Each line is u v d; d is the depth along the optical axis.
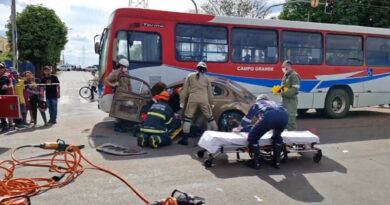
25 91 11.57
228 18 12.01
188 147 8.68
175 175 6.57
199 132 9.74
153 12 11.18
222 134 7.29
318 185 6.17
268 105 6.95
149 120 8.71
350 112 16.11
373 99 14.37
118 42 10.87
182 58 11.48
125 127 10.66
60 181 6.08
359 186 6.14
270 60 12.59
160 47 11.24
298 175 6.69
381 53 14.44
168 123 8.77
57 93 11.97
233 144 7.06
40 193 5.57
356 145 9.12
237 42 12.16
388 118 14.09
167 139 8.70
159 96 8.91
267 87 12.53
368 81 14.21
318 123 12.72
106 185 5.98
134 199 5.41
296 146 7.54
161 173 6.67
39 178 6.17
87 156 7.76
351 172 6.91
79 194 5.57
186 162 7.40
